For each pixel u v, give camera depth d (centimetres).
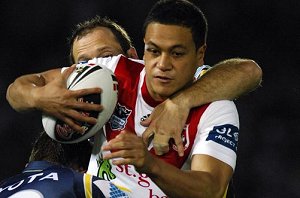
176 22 862
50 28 2659
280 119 2494
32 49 2658
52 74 979
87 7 2641
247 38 2666
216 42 2666
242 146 2422
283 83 2603
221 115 910
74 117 880
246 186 2348
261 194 2333
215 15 2667
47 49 2658
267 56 2655
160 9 872
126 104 953
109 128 951
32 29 2672
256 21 2672
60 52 2650
